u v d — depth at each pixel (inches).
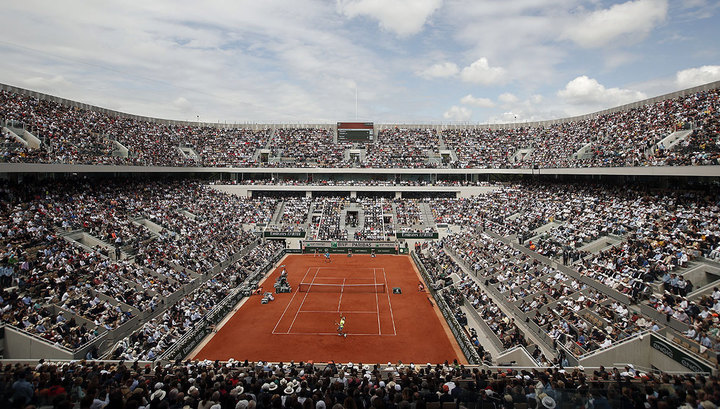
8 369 653.3
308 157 3599.9
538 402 584.4
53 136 2130.9
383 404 543.8
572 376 754.2
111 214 2039.9
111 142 2529.5
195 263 1892.2
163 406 522.6
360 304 1729.8
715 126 1755.7
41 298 1206.9
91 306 1245.7
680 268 1257.4
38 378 628.7
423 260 2325.3
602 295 1274.6
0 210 1595.7
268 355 1221.7
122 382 700.0
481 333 1347.2
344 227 3043.8
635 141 2208.4
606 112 2965.1
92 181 2333.9
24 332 1045.8
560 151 2871.6
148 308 1359.5
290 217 3100.4
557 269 1594.5
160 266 1732.3
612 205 1993.1
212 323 1438.2
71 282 1330.0
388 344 1309.1
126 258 1734.7
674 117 2118.6
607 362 983.0
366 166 3464.6
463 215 3004.4
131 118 3243.1
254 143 3750.0
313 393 582.9
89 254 1550.2
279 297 1836.9
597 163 2237.9
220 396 566.6
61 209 1833.2
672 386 593.0
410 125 4138.8
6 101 2101.4
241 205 3122.5
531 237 2096.5
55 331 1084.5
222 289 1692.9
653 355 975.0
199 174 3412.9
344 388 645.3
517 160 3348.9
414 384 666.2
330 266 2479.1
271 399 552.4
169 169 2815.0
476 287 1679.4
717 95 2015.3
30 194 1825.8
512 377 749.3
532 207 2536.9
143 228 2064.5
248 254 2362.2
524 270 1704.0
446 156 3666.3
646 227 1604.3
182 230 2305.6
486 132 3914.9
